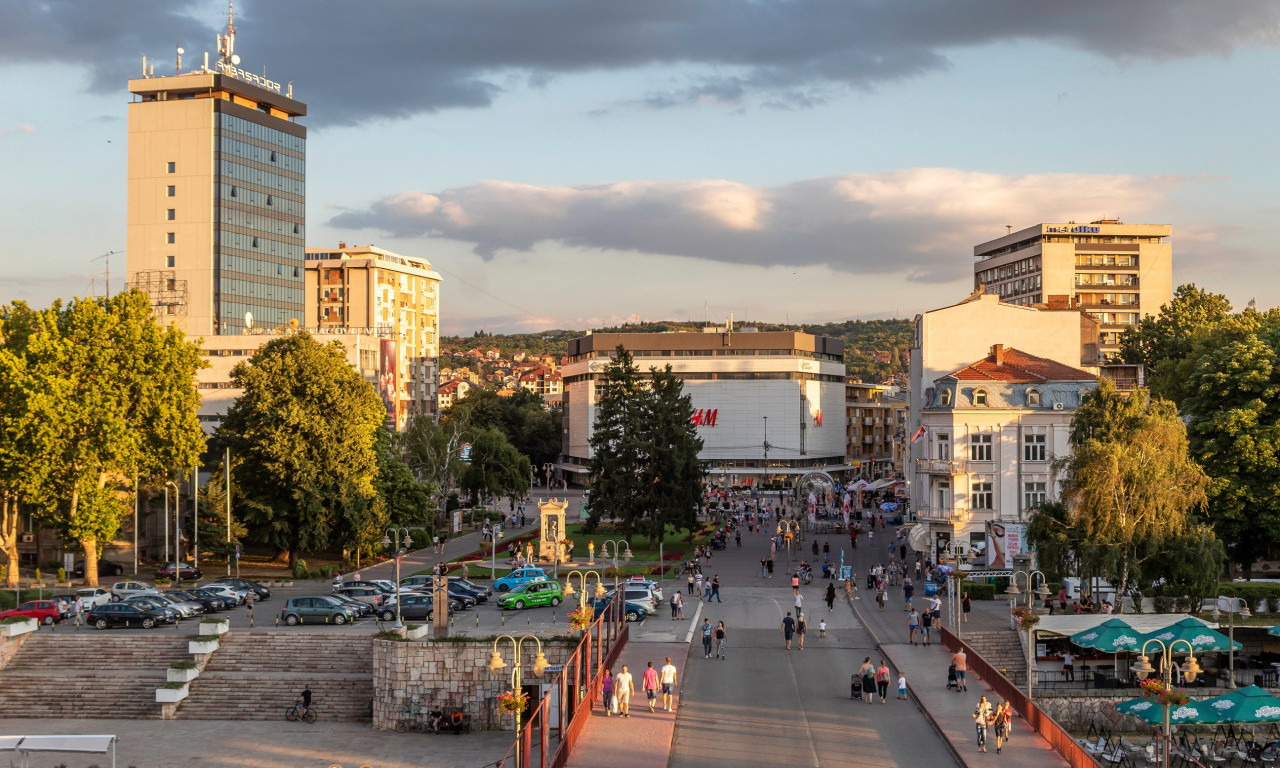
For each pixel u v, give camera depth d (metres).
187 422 89.62
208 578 90.50
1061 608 70.88
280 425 92.25
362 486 96.12
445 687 57.03
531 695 56.88
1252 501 75.06
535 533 120.94
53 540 98.81
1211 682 59.25
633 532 105.56
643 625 69.31
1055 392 95.25
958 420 94.88
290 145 199.00
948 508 94.81
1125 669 61.97
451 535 120.62
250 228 189.75
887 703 51.34
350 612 69.56
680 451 106.00
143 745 53.25
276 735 55.22
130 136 185.12
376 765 49.75
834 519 130.38
